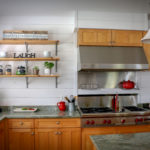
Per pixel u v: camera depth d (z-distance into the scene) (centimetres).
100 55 288
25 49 311
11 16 309
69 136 257
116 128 265
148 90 331
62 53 316
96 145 133
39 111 290
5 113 271
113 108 308
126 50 301
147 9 284
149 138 150
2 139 244
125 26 298
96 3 260
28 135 254
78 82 321
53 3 257
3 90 306
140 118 267
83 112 268
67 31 317
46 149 256
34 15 307
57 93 315
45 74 292
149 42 149
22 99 309
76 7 274
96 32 292
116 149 125
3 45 307
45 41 286
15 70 308
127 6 272
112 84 329
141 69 299
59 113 273
